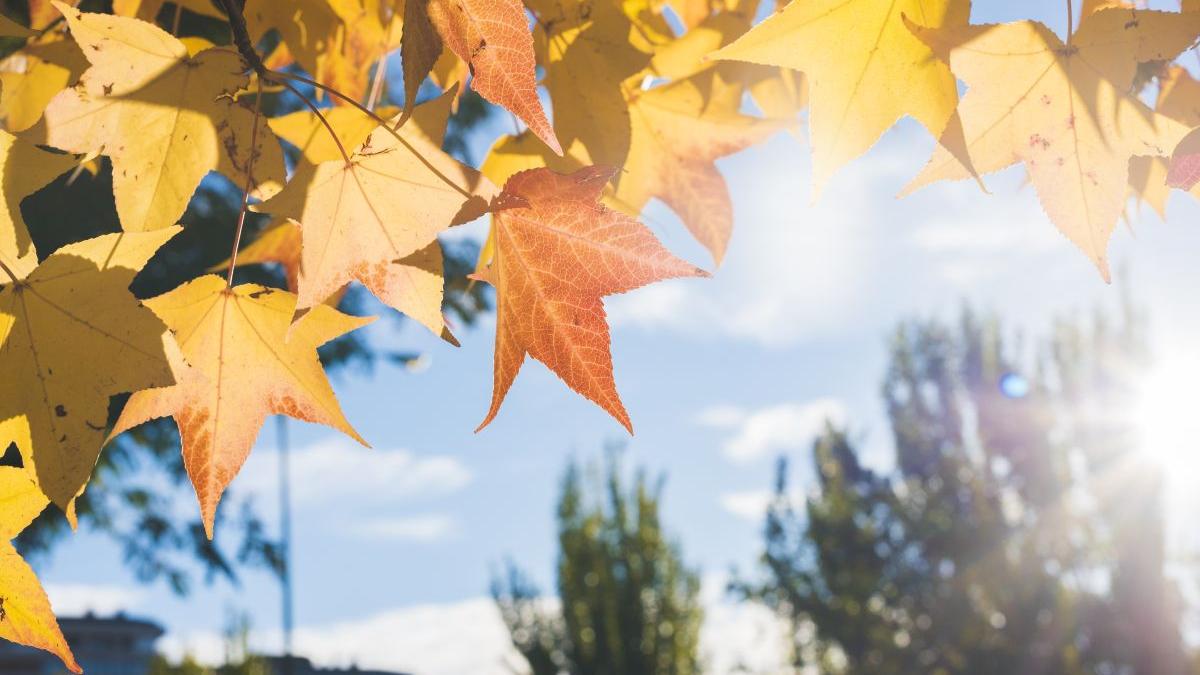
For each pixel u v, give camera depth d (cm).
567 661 1784
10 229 69
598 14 96
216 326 79
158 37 72
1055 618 1755
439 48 67
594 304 79
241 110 73
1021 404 1942
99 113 71
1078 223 79
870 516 1853
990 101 78
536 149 97
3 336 70
